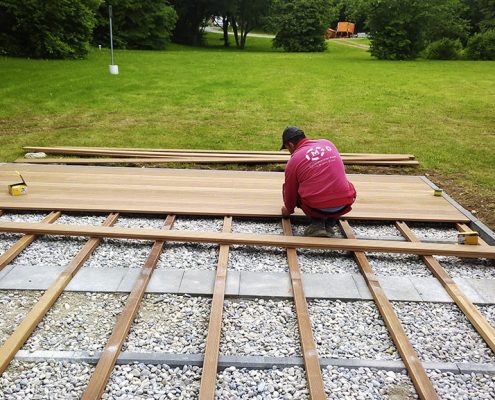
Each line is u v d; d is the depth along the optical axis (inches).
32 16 634.2
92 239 158.4
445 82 536.4
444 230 180.4
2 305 125.3
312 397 93.7
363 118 364.2
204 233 159.6
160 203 188.4
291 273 140.7
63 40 674.2
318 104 410.9
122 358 105.9
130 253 154.6
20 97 405.4
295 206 169.0
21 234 163.6
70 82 478.6
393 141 301.7
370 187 215.2
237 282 137.6
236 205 187.9
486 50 864.9
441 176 239.0
